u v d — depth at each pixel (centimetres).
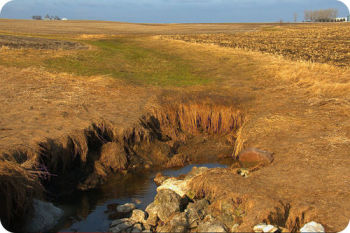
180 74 2327
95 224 803
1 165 787
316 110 1423
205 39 5059
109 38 4681
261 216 659
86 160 1117
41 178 929
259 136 1173
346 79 1947
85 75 2014
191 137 1504
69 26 9256
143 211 815
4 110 1253
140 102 1572
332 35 5603
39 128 1099
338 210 681
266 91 1830
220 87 1931
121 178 1120
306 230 602
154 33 7088
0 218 728
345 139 1077
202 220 744
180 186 893
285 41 4781
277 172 871
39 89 1578
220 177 840
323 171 863
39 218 780
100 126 1242
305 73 2138
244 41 4816
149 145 1322
